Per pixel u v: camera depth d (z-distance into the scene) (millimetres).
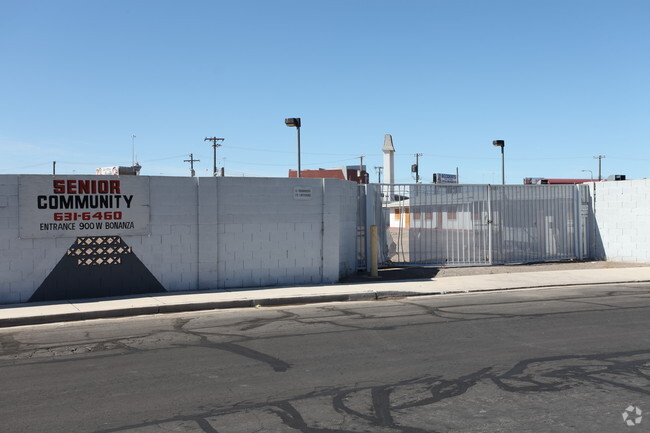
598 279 16703
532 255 20625
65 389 6812
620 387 6660
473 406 6055
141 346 9039
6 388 6871
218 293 13828
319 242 15695
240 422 5648
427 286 15289
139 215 13773
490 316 11273
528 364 7688
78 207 13211
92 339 9609
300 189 15469
